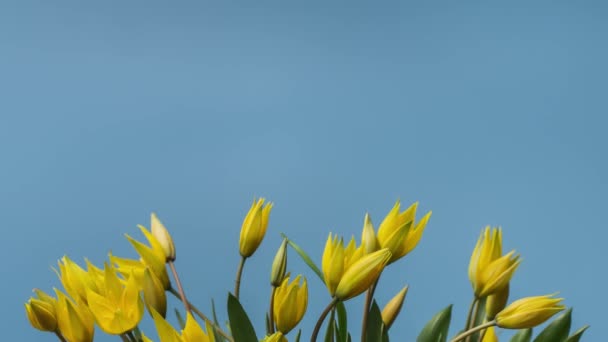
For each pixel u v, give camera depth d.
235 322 1.49
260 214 1.58
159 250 1.57
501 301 1.56
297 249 1.60
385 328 1.60
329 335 1.57
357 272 1.51
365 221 1.56
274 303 1.57
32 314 1.51
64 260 1.53
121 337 1.51
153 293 1.53
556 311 1.51
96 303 1.49
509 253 1.55
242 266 1.59
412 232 1.56
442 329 1.60
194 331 1.44
